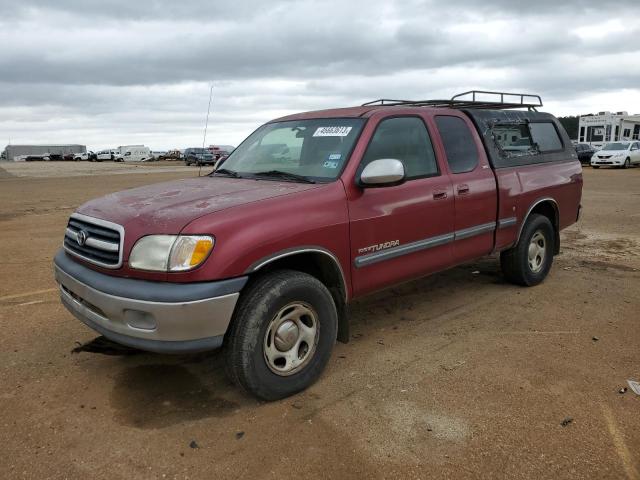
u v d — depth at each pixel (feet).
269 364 11.21
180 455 9.66
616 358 13.48
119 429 10.50
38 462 9.46
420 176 14.66
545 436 10.12
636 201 47.19
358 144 13.26
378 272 13.44
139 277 10.41
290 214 11.41
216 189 12.74
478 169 16.56
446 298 18.65
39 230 34.68
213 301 10.15
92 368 13.19
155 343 10.27
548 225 19.71
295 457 9.59
